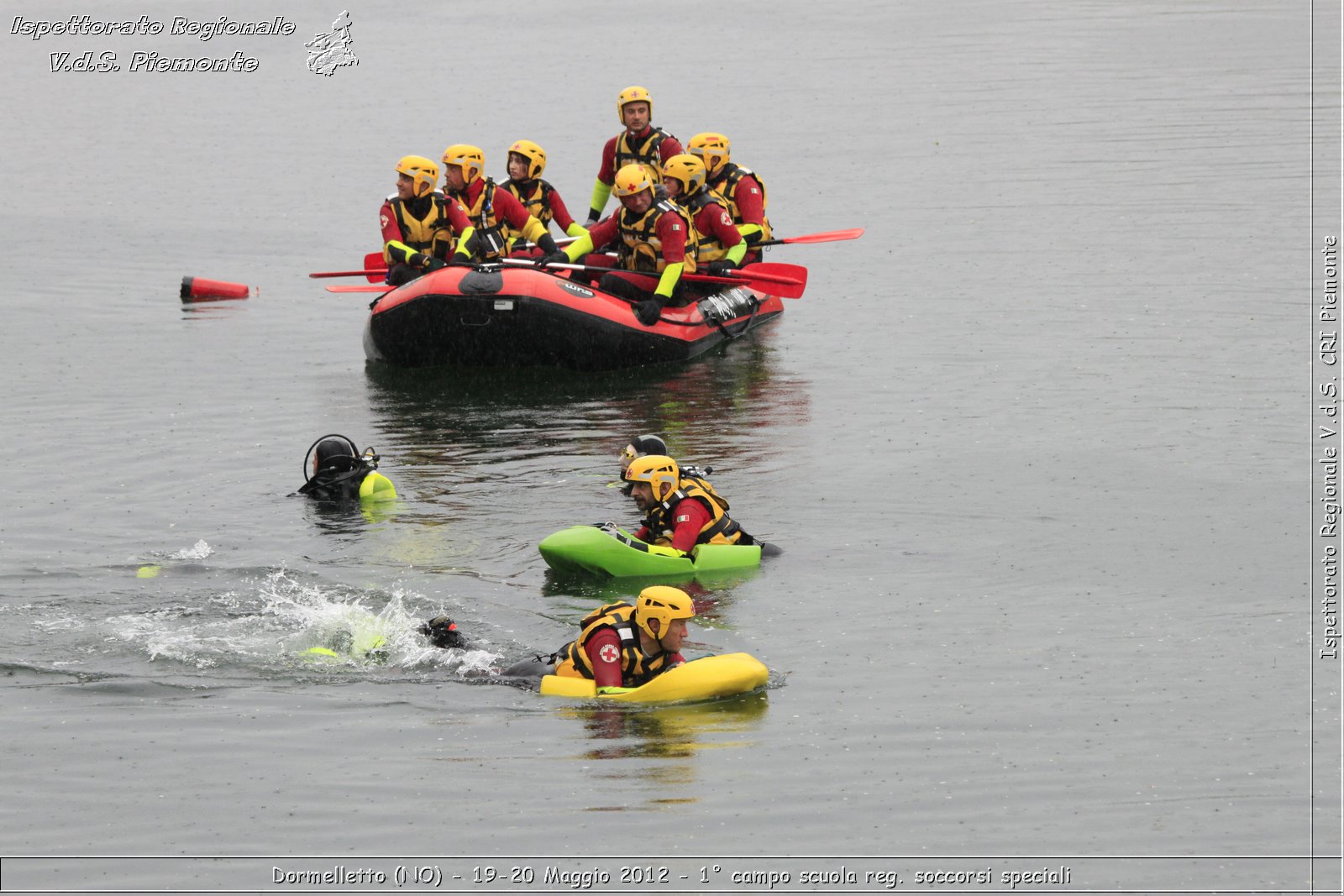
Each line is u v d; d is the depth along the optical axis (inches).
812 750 1175.6
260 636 1401.3
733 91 5605.3
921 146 4480.8
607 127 4899.1
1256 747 1175.6
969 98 5246.1
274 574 1566.2
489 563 1604.3
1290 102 4798.2
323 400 2352.4
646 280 2669.8
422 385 2453.2
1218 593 1486.2
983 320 2758.4
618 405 2309.3
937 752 1171.3
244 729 1217.4
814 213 3730.3
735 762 1158.3
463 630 1419.8
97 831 1069.1
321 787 1125.1
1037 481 1860.2
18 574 1555.1
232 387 2427.4
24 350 2664.9
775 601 1487.5
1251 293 2815.0
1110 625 1412.4
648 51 6717.5
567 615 1457.9
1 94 6294.3
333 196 4124.0
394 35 7519.7
